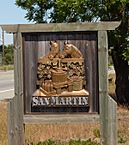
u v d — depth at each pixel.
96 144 10.34
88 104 8.11
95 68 8.12
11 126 8.30
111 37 19.69
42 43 8.20
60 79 8.12
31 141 10.70
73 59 8.10
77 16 19.77
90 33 8.09
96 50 8.10
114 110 8.05
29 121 8.27
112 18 19.83
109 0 18.88
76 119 8.14
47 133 11.90
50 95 8.16
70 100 8.12
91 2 19.12
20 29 8.15
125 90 21.70
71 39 8.13
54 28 8.05
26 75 8.27
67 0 18.88
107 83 8.04
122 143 11.36
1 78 53.47
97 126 12.70
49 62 8.16
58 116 8.19
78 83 8.10
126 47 19.52
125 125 13.89
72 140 10.83
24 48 8.25
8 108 8.28
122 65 21.59
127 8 19.77
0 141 11.00
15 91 8.27
